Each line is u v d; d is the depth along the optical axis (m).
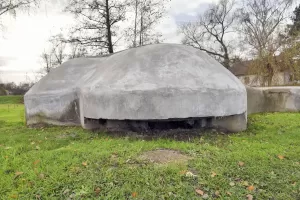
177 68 5.38
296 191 2.89
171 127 5.81
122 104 5.12
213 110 5.18
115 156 3.78
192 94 5.01
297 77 14.21
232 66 28.69
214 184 2.98
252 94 8.66
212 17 28.06
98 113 5.45
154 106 4.96
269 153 4.07
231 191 2.86
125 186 2.89
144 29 18.11
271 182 3.07
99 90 5.40
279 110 9.20
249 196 2.76
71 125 6.88
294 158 3.86
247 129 6.12
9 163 3.62
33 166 3.46
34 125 7.16
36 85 7.59
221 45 28.20
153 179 3.04
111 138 5.15
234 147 4.45
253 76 16.61
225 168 3.38
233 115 5.84
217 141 4.91
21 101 22.94
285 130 5.91
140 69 5.44
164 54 5.75
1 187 2.90
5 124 8.14
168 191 2.81
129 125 5.80
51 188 2.85
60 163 3.54
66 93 6.91
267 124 6.70
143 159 3.64
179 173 3.17
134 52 6.16
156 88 4.96
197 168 3.36
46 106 7.06
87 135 5.50
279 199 2.75
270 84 14.94
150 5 17.95
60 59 25.98
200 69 5.53
